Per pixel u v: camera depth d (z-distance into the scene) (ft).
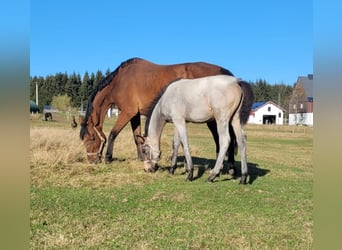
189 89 24.07
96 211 16.88
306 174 31.14
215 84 23.24
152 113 26.55
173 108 24.66
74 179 23.79
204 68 27.04
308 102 182.91
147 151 26.91
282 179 27.25
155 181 24.35
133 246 12.40
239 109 23.73
